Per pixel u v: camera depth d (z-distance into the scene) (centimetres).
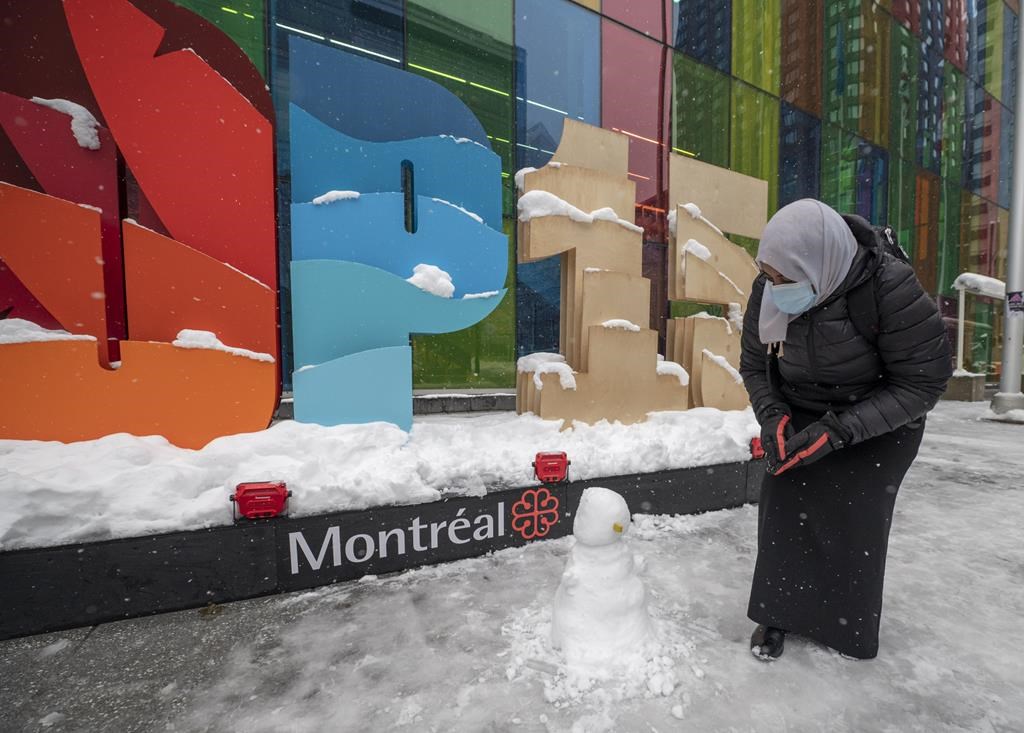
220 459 231
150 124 257
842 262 137
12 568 179
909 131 1143
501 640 176
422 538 240
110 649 173
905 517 323
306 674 158
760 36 890
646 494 301
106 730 134
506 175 714
